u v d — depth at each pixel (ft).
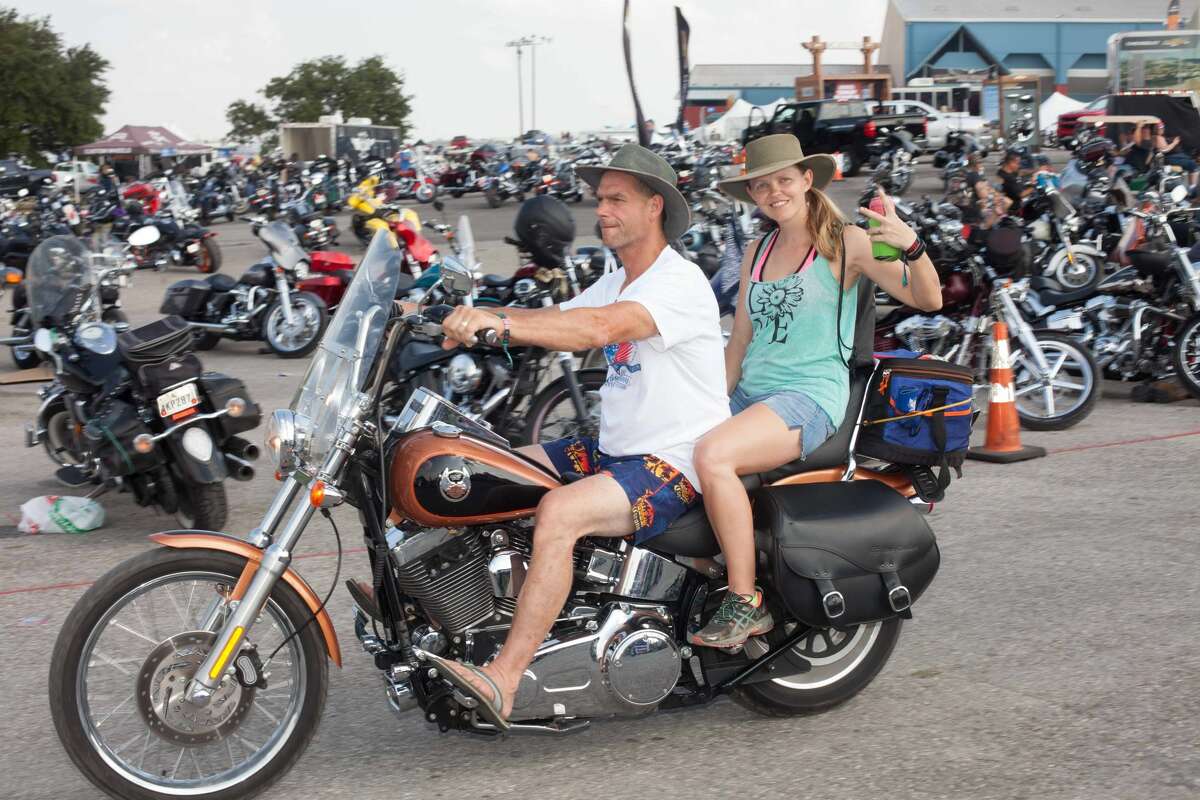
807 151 104.63
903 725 12.09
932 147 116.16
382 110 314.35
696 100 224.12
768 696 12.10
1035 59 221.46
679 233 11.26
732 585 11.03
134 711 10.85
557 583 10.41
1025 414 25.52
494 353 21.72
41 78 194.29
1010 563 16.97
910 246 12.02
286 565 10.37
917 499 12.41
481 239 70.28
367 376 10.39
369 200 53.67
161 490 18.75
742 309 13.01
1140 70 90.99
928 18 219.41
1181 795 10.57
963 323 26.73
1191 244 28.35
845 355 12.19
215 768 10.82
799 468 11.94
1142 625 14.57
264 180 100.53
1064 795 10.62
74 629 9.93
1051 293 28.35
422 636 10.69
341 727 12.19
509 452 10.80
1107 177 57.57
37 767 11.37
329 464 10.30
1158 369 28.40
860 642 12.48
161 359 18.17
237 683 10.46
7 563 17.81
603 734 12.03
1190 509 19.38
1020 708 12.39
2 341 28.55
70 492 21.94
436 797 10.78
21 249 55.26
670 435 11.08
